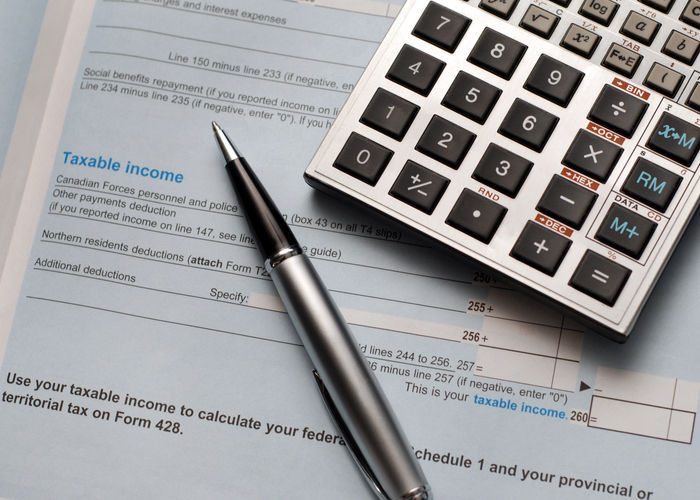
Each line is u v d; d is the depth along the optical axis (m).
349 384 0.38
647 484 0.39
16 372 0.41
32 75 0.45
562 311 0.39
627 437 0.39
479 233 0.38
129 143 0.44
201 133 0.44
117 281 0.42
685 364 0.40
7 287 0.42
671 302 0.41
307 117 0.44
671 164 0.39
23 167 0.44
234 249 0.42
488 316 0.41
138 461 0.40
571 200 0.39
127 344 0.41
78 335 0.41
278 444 0.40
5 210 0.43
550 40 0.41
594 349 0.40
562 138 0.40
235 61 0.45
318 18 0.45
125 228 0.43
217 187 0.43
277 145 0.44
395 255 0.42
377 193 0.39
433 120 0.40
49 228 0.43
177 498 0.39
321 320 0.39
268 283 0.42
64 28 0.45
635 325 0.40
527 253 0.38
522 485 0.39
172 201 0.43
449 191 0.39
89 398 0.41
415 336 0.41
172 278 0.42
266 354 0.41
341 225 0.42
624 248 0.38
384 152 0.40
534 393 0.40
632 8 0.41
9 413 0.40
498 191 0.39
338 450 0.40
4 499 0.39
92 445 0.40
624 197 0.39
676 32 0.41
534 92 0.40
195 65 0.45
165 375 0.41
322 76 0.45
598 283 0.37
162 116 0.44
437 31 0.41
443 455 0.39
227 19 0.45
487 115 0.40
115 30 0.45
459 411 0.40
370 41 0.45
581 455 0.39
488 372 0.40
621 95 0.40
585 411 0.40
